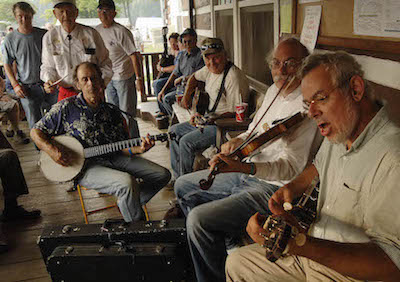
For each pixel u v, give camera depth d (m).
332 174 1.37
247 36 4.05
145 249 2.07
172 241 2.16
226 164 1.86
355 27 1.92
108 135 2.76
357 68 1.19
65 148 2.66
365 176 1.18
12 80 4.54
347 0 1.98
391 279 1.07
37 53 4.53
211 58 3.10
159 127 5.66
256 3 3.42
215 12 5.15
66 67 3.76
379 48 1.72
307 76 1.22
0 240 2.79
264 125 2.16
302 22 2.57
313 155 1.94
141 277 2.08
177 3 8.82
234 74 3.15
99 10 4.45
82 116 2.69
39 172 4.23
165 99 5.13
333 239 1.34
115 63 4.68
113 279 2.10
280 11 2.94
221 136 2.94
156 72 7.29
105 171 2.62
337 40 2.07
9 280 2.44
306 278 1.48
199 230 1.90
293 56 1.96
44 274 2.49
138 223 2.22
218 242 1.96
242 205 1.97
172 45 5.91
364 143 1.19
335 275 1.36
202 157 3.29
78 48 3.75
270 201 1.51
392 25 1.63
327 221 1.37
